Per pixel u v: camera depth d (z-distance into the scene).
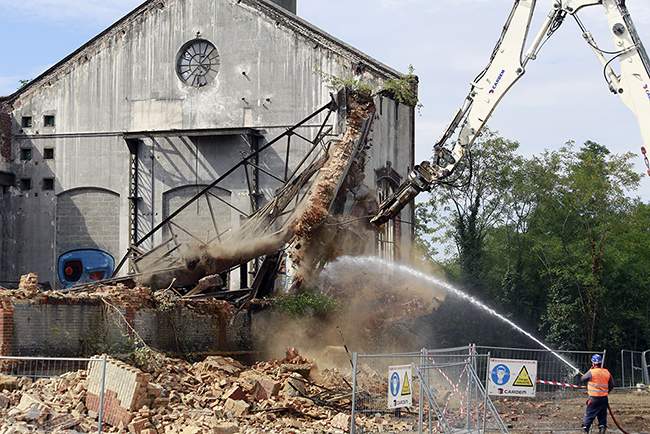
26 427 19.22
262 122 41.72
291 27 41.66
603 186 59.19
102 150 43.38
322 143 35.72
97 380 21.12
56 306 25.00
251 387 23.50
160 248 34.47
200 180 41.94
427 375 20.05
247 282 39.53
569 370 31.03
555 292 56.06
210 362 25.52
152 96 43.12
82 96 43.88
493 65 25.80
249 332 32.25
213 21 42.62
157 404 21.00
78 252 43.28
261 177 41.28
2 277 43.84
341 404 24.11
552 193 59.88
